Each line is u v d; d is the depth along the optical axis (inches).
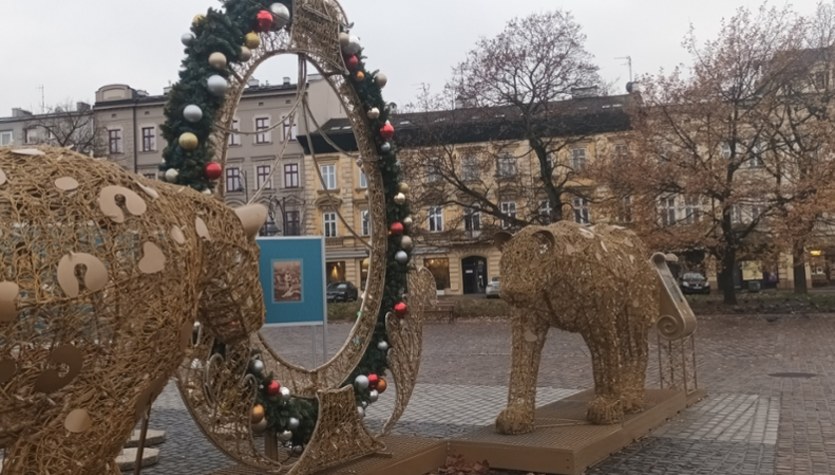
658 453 222.1
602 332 232.4
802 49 836.0
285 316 204.8
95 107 1440.7
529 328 224.5
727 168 858.1
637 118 880.3
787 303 860.0
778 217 833.5
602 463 210.1
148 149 1430.9
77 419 94.7
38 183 93.3
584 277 220.2
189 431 295.4
